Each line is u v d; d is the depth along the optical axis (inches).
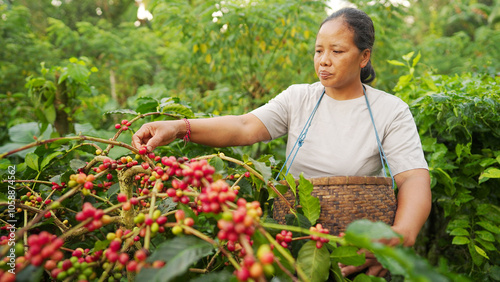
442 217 80.3
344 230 40.8
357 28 46.4
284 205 44.5
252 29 110.7
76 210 51.2
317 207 40.4
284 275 34.3
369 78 57.2
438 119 66.4
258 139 54.0
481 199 70.1
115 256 29.1
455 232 66.1
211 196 28.6
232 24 108.6
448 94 65.2
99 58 216.5
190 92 137.6
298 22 115.6
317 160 50.4
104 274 30.3
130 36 221.8
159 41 223.1
